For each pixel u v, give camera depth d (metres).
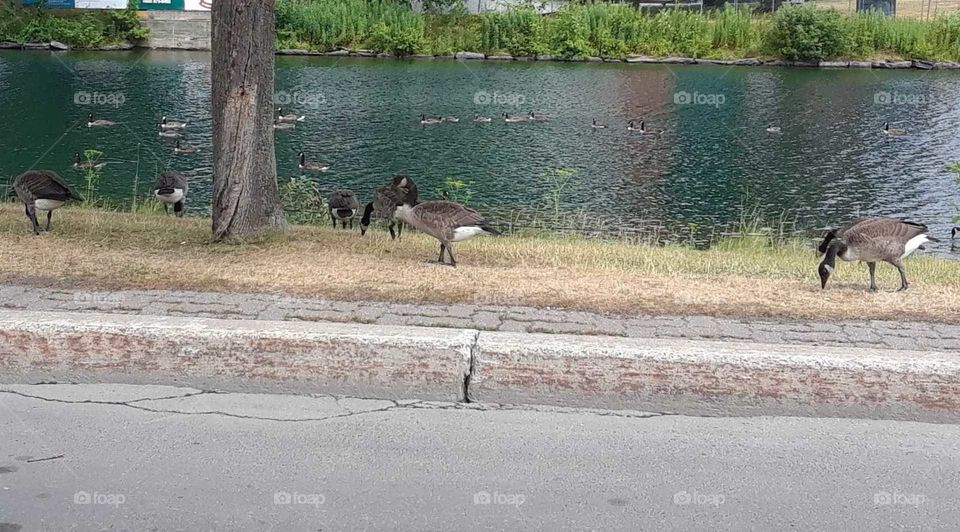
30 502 4.09
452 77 40.53
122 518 3.97
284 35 47.66
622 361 5.12
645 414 5.09
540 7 51.56
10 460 4.45
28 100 30.53
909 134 27.86
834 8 50.97
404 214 8.32
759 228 16.84
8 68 38.16
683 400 5.11
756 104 34.16
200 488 4.23
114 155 22.59
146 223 10.50
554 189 19.95
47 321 5.44
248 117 9.05
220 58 8.93
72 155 22.45
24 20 46.19
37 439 4.67
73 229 9.65
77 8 47.03
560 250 9.42
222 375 5.30
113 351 5.34
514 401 5.19
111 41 46.09
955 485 4.36
